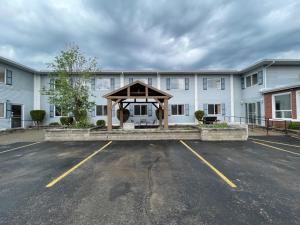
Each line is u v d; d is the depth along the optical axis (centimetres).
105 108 2027
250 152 805
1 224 304
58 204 366
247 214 327
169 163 643
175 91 2073
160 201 373
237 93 2117
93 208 349
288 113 1451
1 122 1541
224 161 666
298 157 719
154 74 2064
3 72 1577
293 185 451
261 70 1745
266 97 1681
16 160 699
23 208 352
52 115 1997
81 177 511
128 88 1221
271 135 1294
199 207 350
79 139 1154
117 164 634
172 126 1600
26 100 1866
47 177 514
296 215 324
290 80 1725
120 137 1157
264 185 452
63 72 1304
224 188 434
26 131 1670
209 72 2042
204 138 1112
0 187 451
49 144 1035
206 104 2089
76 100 1338
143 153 797
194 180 485
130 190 425
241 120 2081
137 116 2009
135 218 316
